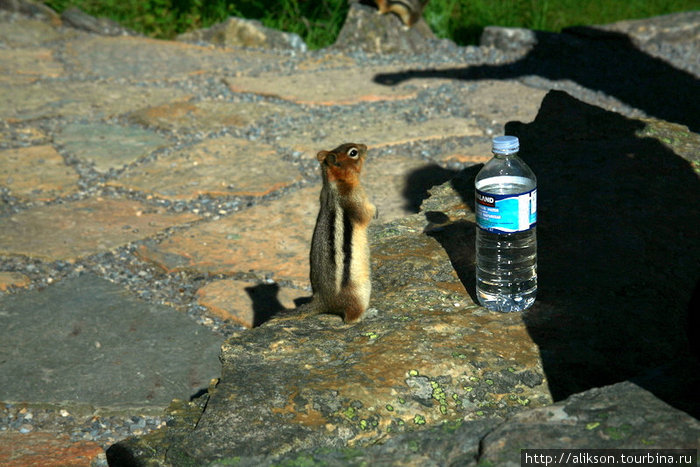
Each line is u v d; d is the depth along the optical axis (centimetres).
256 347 397
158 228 770
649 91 1144
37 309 639
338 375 365
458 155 914
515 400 354
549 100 680
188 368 566
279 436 325
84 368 566
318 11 1491
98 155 938
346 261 418
